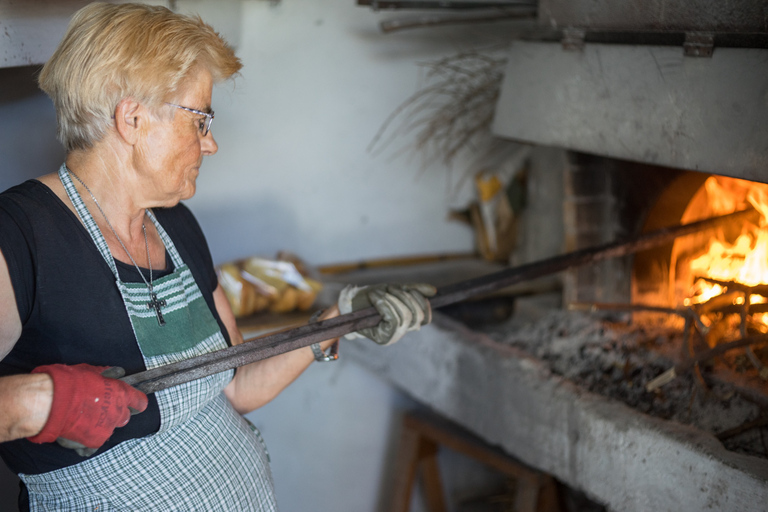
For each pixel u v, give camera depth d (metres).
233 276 2.24
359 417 2.75
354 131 2.61
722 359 1.67
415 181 2.77
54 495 1.04
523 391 1.76
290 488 2.68
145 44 0.95
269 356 1.04
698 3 1.33
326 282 2.47
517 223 2.70
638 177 1.92
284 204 2.54
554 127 1.70
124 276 1.03
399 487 2.61
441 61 2.55
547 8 1.72
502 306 2.34
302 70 2.47
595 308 1.69
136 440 1.04
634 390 1.65
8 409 0.81
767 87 1.22
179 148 1.01
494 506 2.90
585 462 1.60
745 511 1.25
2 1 1.43
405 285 1.25
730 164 1.30
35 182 0.99
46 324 0.96
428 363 2.11
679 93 1.38
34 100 1.96
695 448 1.34
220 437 1.14
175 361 1.07
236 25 2.11
